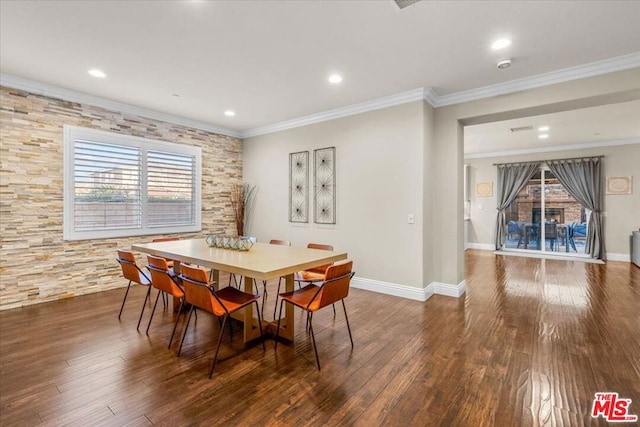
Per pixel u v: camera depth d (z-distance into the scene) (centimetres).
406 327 307
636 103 436
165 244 363
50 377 215
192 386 206
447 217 414
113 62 316
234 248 322
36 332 290
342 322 320
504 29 254
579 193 713
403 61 311
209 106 452
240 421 173
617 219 684
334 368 229
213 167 561
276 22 246
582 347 263
